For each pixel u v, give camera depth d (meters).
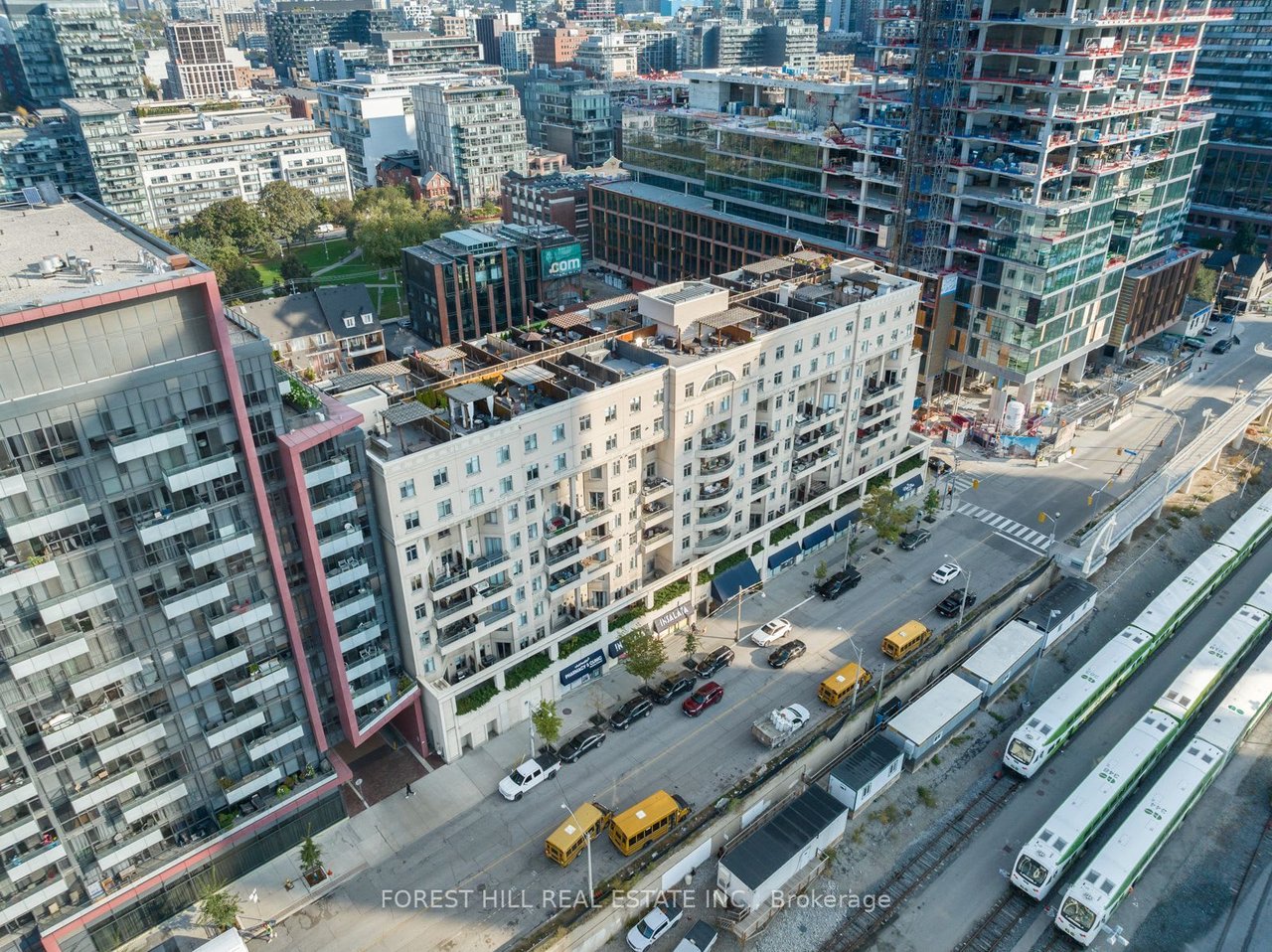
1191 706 98.31
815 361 114.31
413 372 100.94
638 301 111.38
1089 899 78.38
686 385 98.44
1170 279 180.38
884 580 121.75
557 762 92.56
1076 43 137.62
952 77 141.50
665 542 106.56
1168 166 166.75
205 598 70.31
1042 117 135.75
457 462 83.19
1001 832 89.62
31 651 63.31
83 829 70.19
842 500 130.88
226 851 79.06
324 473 74.75
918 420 159.38
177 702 72.38
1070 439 156.62
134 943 75.69
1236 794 95.06
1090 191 143.62
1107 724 102.56
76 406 60.69
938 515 135.75
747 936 78.50
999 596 117.38
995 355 153.88
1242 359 189.88
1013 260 145.25
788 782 92.38
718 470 106.06
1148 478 143.62
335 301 162.75
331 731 85.00
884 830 89.38
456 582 87.31
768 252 184.88
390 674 89.62
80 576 64.44
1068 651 112.62
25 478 60.00
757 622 113.81
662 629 107.56
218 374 66.12
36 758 65.75
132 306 61.44
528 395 95.50
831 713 99.62
